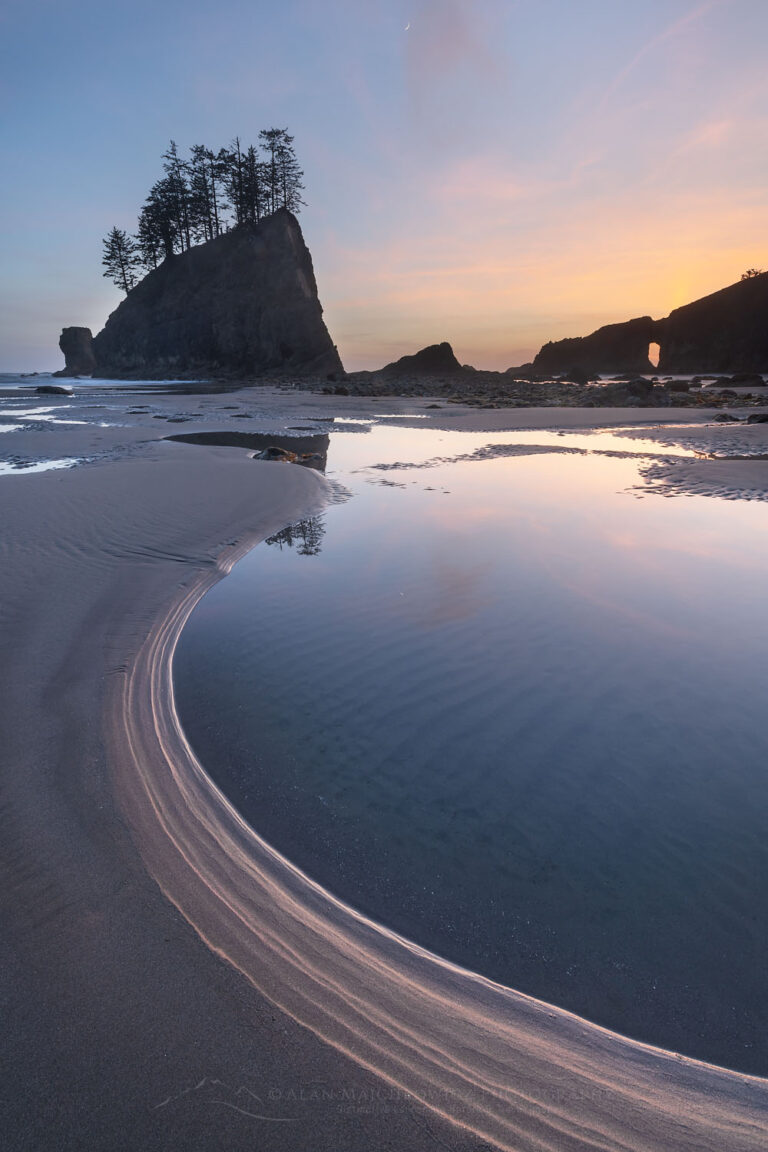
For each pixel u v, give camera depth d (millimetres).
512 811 2967
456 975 2082
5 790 2914
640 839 2764
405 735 3637
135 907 2240
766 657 4582
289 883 2484
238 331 80000
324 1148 1460
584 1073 1749
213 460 14578
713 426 21969
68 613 5352
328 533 8328
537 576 6457
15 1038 1698
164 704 3973
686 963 2131
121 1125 1489
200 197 88375
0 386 67438
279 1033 1775
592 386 51469
